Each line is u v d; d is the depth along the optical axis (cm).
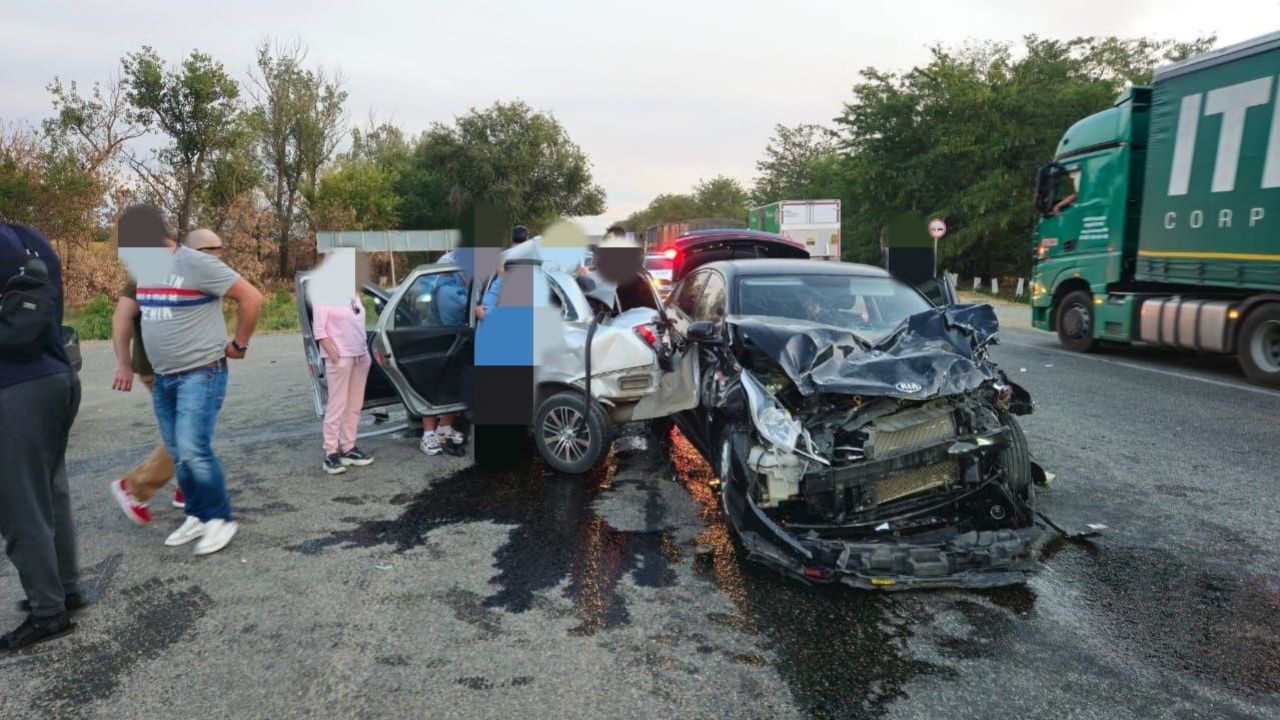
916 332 471
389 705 306
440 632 362
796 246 1152
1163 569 421
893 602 388
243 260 2452
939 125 3184
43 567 357
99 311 1867
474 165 4738
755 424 410
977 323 476
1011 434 436
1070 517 495
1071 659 336
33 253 356
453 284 644
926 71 3266
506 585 410
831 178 4128
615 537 474
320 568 432
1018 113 3006
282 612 383
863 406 421
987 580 388
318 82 3027
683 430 600
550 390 603
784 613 378
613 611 381
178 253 431
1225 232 924
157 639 359
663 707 304
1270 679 321
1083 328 1195
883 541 412
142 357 486
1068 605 383
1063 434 687
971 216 3028
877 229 3506
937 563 385
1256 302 908
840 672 328
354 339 596
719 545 460
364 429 754
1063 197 1222
